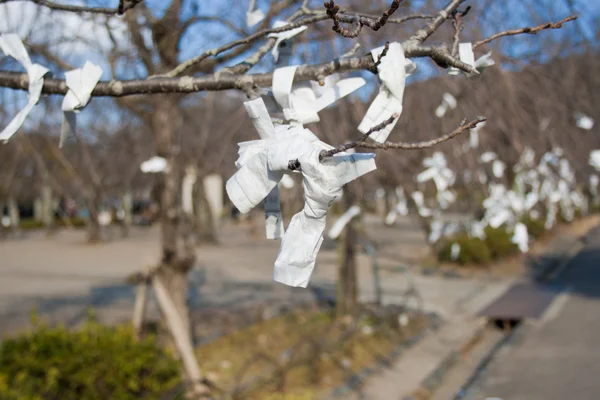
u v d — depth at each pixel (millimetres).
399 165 4559
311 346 6137
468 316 8594
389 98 1146
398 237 19328
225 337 6816
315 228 964
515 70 4164
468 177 4734
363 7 3748
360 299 9484
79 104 1311
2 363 3795
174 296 5379
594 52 4133
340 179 951
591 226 21047
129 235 21297
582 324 8062
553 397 5363
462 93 4062
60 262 14641
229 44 1404
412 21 3670
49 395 3762
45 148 4188
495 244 13211
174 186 5027
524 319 8414
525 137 4277
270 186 1029
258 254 16359
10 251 17016
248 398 4910
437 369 6051
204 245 18016
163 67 4133
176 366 4242
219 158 4293
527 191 4996
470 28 3662
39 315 8391
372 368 5938
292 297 9672
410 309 8781
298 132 1039
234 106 4789
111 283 11375
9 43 1350
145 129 5266
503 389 5617
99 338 4125
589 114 4422
